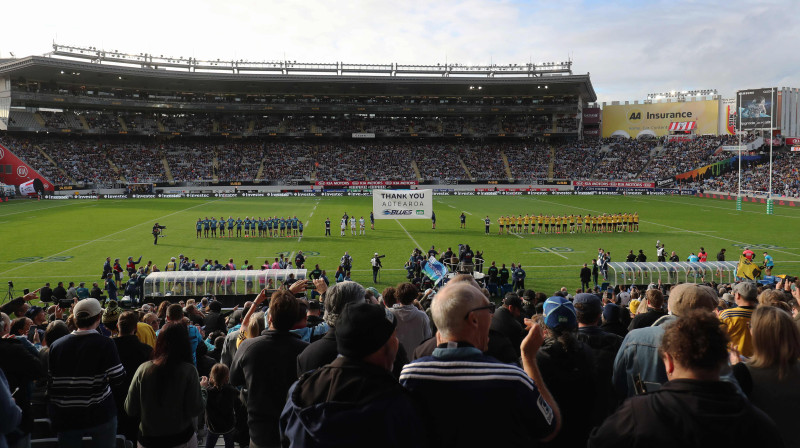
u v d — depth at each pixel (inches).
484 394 129.3
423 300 496.4
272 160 4082.2
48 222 2186.3
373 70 4298.7
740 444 115.6
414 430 128.7
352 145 4424.2
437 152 4330.7
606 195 3654.0
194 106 4087.1
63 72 3575.3
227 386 314.2
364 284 1226.6
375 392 129.3
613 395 217.9
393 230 2011.6
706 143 4156.0
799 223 2135.8
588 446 133.9
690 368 124.6
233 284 1068.5
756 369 163.5
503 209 2728.8
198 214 2471.7
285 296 221.9
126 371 282.2
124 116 4104.3
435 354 139.4
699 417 114.9
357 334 132.7
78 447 239.8
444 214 2519.7
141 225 2110.0
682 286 221.5
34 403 327.6
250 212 2559.1
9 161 3385.8
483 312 143.1
